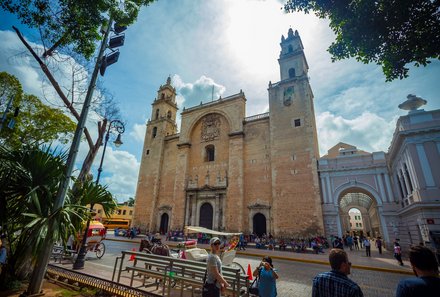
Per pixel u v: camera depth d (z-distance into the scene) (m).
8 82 21.39
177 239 31.58
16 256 7.39
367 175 26.83
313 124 35.44
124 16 8.89
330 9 7.23
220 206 34.41
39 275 6.62
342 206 48.12
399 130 20.33
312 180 28.67
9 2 7.71
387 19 6.43
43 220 6.34
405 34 6.54
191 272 7.03
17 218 6.82
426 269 2.91
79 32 8.87
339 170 28.20
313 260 17.56
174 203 39.22
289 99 34.31
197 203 37.22
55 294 6.95
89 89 8.39
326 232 26.69
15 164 6.95
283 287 10.08
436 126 17.75
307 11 7.62
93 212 9.14
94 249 15.34
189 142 42.53
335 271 3.39
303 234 27.08
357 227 90.44
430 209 16.72
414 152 18.20
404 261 17.83
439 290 2.66
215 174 37.44
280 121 33.81
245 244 26.81
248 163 35.09
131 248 22.52
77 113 9.67
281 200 29.78
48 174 7.37
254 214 31.81
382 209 25.17
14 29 8.16
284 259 19.00
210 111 41.94
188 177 40.34
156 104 53.69
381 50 7.14
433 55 6.30
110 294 6.98
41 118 24.12
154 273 7.61
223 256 9.54
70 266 11.83
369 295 9.62
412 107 20.84
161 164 45.91
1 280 7.16
